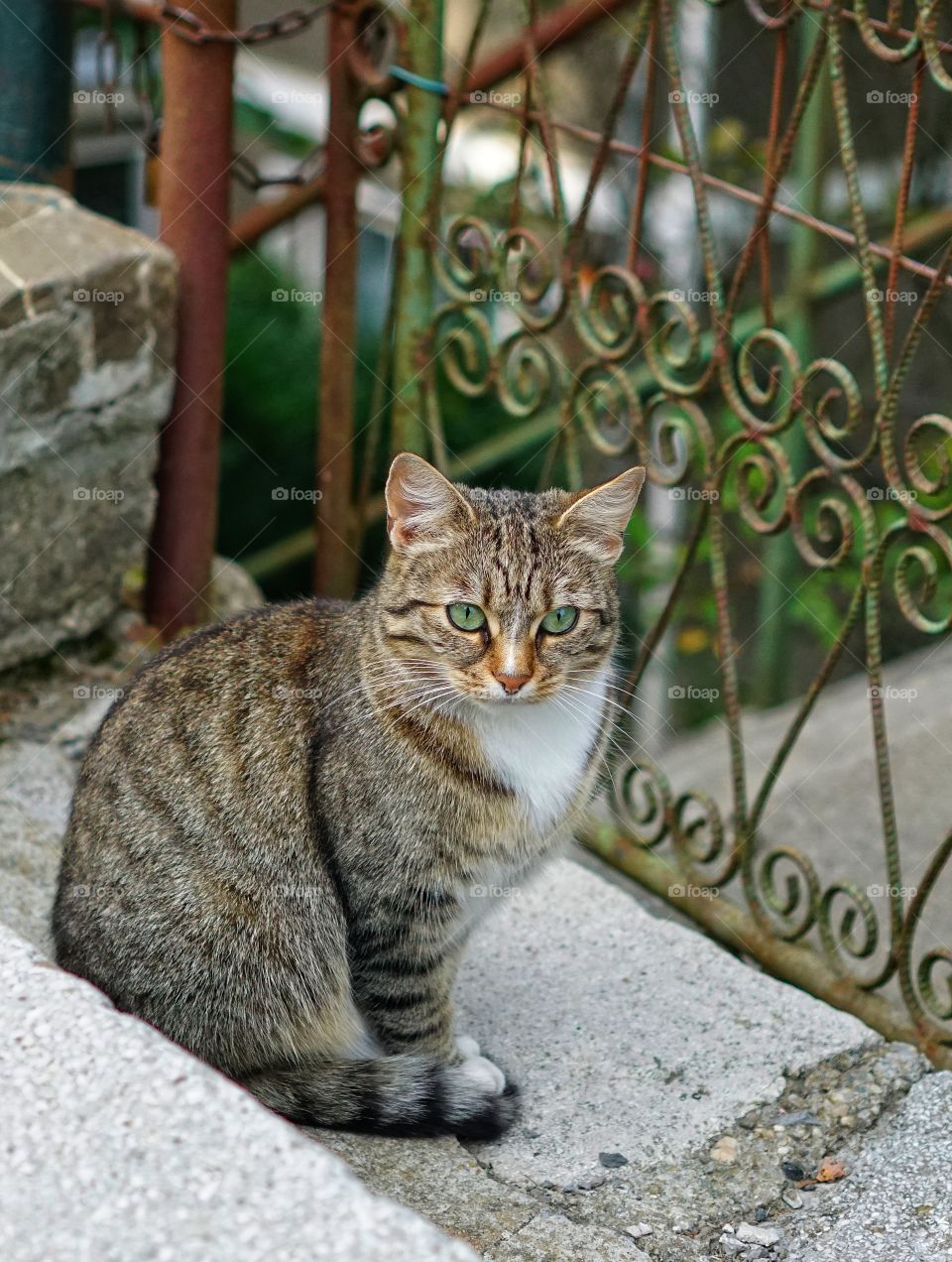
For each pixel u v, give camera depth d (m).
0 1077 0.86
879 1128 1.07
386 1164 1.02
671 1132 1.06
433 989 1.08
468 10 2.26
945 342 1.77
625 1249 0.98
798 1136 1.06
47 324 1.28
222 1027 1.05
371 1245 0.81
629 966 1.16
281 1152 0.83
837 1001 1.20
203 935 1.05
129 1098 0.85
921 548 1.11
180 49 1.33
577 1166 1.04
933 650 1.77
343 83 1.38
